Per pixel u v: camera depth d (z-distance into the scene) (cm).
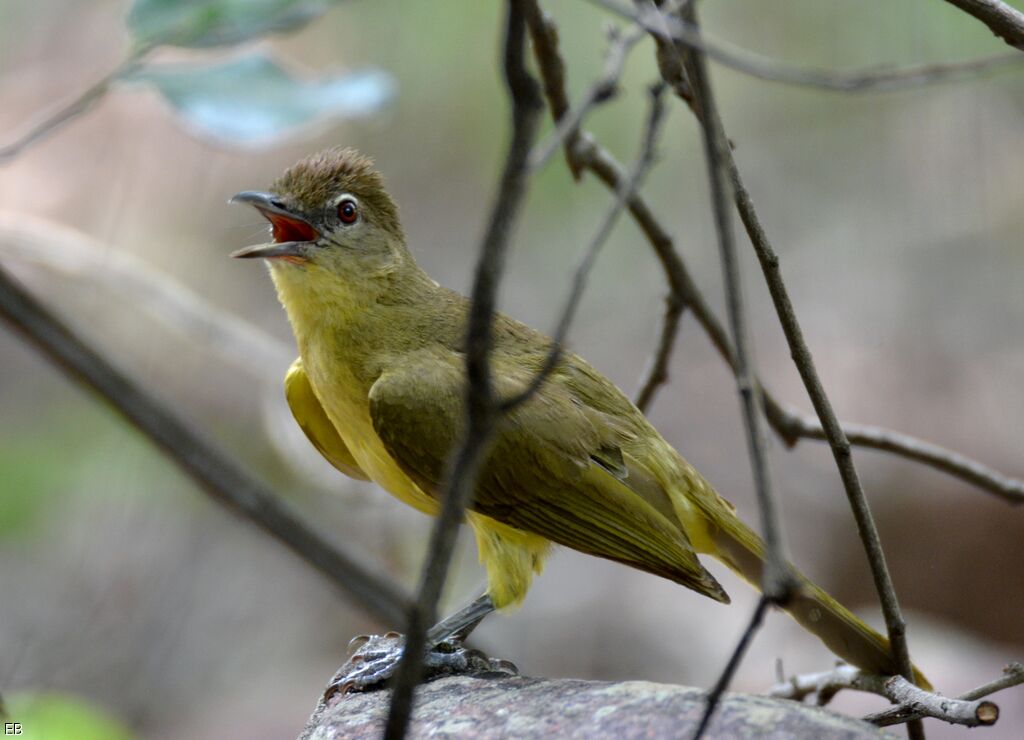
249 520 884
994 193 1653
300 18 766
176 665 1346
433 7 1706
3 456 1415
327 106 774
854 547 1430
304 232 781
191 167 1625
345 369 768
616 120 1589
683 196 1680
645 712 533
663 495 745
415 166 1731
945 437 1500
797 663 1290
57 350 846
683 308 820
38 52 1666
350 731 604
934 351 1597
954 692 1127
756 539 752
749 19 1680
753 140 1731
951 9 1564
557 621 1376
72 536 1399
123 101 1641
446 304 786
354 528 1262
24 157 1599
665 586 1408
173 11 751
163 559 1395
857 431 800
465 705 586
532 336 777
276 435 1170
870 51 1606
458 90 1719
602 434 740
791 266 1688
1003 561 1382
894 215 1692
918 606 1393
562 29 1550
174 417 866
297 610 1417
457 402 727
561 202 1648
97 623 1346
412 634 434
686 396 1609
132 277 1100
